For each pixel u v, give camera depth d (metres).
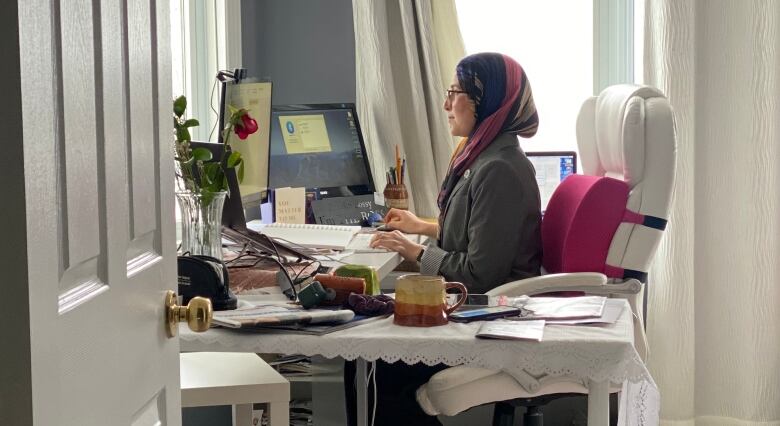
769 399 3.73
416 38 3.78
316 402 2.71
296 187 3.58
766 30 3.63
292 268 2.45
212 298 1.96
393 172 3.57
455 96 2.96
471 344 1.83
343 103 3.82
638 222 2.67
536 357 1.83
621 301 2.18
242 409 2.15
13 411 0.85
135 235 1.18
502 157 2.82
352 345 1.85
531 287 2.59
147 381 1.24
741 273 3.72
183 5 3.42
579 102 4.02
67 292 0.97
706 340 3.79
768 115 3.65
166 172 1.33
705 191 3.74
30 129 0.84
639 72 3.73
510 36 4.00
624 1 3.94
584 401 3.52
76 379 0.97
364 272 2.14
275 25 3.88
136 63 1.19
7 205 0.83
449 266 2.79
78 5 0.98
